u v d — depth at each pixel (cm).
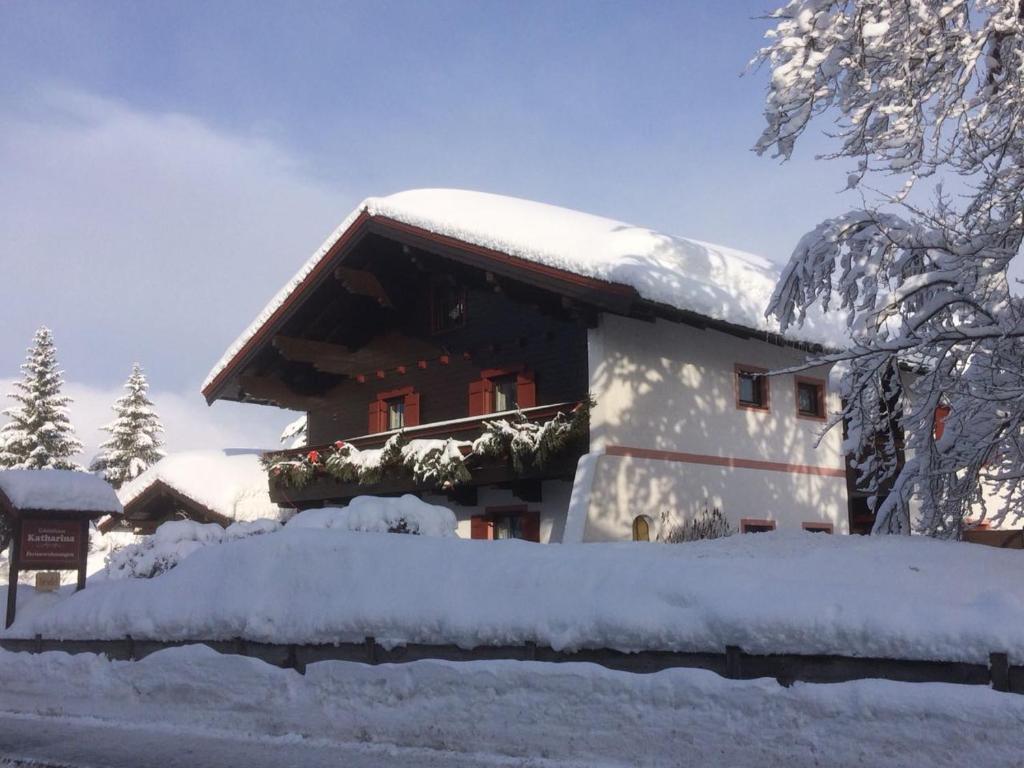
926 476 1108
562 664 745
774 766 631
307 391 2364
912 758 584
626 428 1636
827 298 1154
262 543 1048
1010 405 1054
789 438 1922
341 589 934
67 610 1226
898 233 1077
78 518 1491
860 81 1045
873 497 1302
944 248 1073
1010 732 555
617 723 704
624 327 1670
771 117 1048
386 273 2102
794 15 1034
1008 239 1066
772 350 1925
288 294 2097
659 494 1664
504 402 1903
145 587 1137
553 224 1750
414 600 871
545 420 1686
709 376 1794
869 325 1039
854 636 632
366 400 2259
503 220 1722
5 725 1023
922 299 1100
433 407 2055
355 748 809
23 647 1268
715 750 657
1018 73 1064
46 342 4931
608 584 771
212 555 1100
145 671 1034
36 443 4791
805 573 746
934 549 812
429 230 1762
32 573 3434
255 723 918
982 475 1108
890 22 1014
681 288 1548
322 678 890
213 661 975
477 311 1970
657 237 1695
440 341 2050
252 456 2753
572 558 827
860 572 738
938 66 1055
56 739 921
